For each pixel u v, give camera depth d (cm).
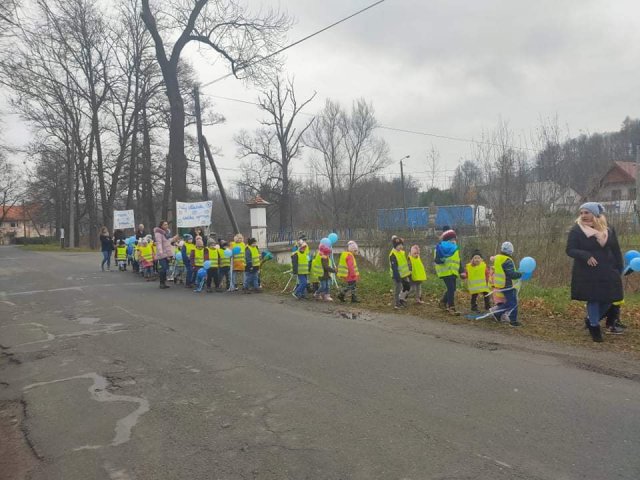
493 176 1636
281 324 841
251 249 1219
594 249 672
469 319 850
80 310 1019
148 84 3666
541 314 868
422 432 411
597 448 378
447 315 889
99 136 3825
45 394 535
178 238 1501
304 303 1052
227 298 1139
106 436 426
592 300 675
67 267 2033
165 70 2136
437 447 384
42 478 361
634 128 3180
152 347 708
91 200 4169
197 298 1144
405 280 970
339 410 462
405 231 1856
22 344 752
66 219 5662
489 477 339
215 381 554
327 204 4906
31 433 438
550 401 474
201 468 365
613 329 730
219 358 643
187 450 394
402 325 820
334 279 1206
